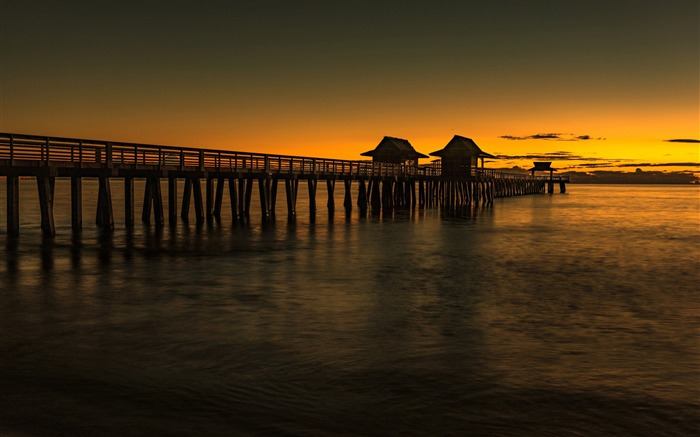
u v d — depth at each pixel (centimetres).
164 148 2700
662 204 7500
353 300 1384
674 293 1522
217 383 818
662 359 955
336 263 1950
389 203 5019
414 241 2636
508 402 765
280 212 4200
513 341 1052
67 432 664
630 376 870
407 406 749
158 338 1034
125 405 739
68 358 917
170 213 2977
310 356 946
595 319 1228
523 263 2039
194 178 2973
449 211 4875
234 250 2181
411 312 1270
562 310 1311
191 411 724
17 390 784
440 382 835
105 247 2150
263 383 821
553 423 706
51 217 2316
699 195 13075
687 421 714
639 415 730
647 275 1812
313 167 3816
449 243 2592
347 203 4547
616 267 1977
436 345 1020
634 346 1029
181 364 897
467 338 1068
